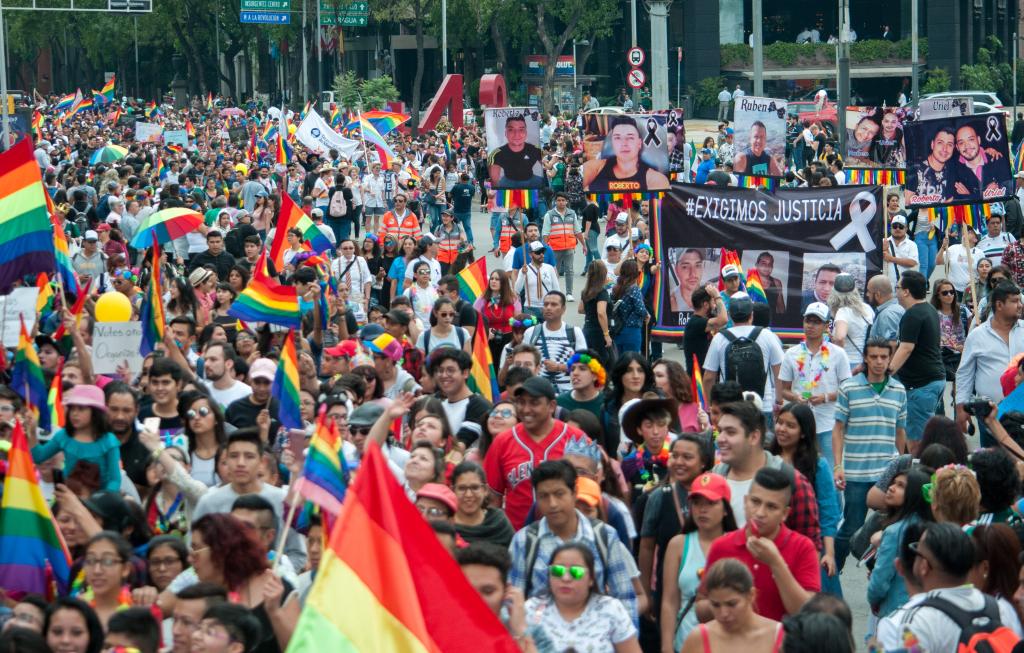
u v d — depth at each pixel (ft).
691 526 69.97
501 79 499.51
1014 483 74.49
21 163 111.14
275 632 62.44
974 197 152.97
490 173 188.24
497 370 144.25
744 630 59.36
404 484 79.10
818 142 400.88
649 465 84.53
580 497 71.00
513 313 143.13
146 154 393.29
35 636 55.67
